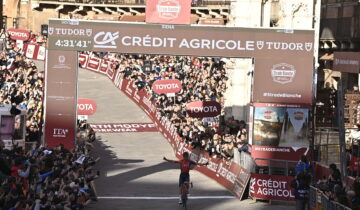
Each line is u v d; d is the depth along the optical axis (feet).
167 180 119.03
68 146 111.45
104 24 110.32
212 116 137.28
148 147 156.15
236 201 102.12
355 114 131.54
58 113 111.34
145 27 110.32
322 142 128.98
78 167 98.07
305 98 110.63
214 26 110.42
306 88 110.73
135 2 320.91
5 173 77.87
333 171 86.43
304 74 110.73
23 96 161.79
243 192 102.42
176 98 180.75
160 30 110.42
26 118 132.67
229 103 169.89
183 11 110.11
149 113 186.29
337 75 202.18
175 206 98.17
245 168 109.40
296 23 138.31
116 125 174.40
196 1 298.56
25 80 181.06
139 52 110.52
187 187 95.86
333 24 201.67
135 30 110.42
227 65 175.83
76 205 80.59
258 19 159.94
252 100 111.04
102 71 246.88
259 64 110.52
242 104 161.27
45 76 111.04
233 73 162.50
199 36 110.42
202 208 96.89
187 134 142.92
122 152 149.38
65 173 91.30
